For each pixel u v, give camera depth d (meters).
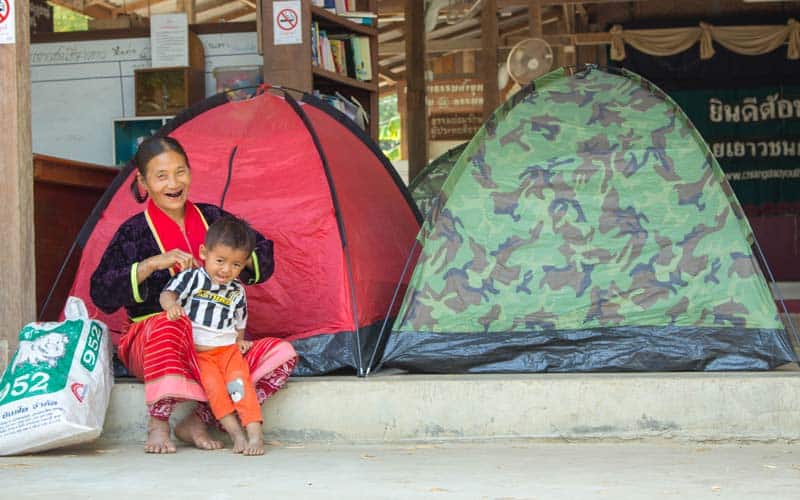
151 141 4.20
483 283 4.68
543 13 16.50
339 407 4.31
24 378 3.95
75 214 6.11
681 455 3.92
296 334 4.71
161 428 4.11
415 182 8.50
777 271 14.88
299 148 4.99
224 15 15.09
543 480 3.38
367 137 5.72
